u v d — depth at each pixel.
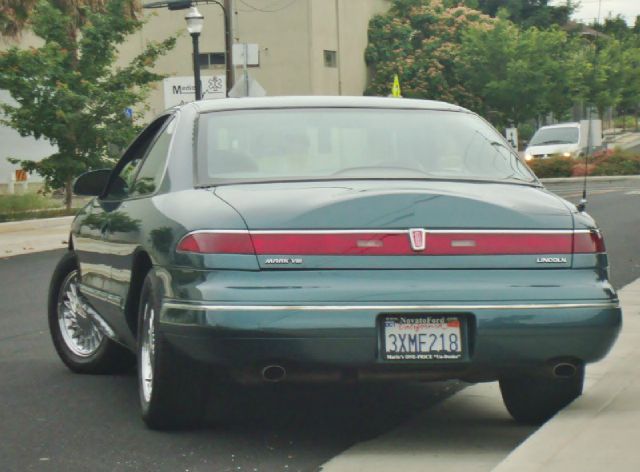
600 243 6.61
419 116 7.48
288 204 6.36
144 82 30.95
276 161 7.00
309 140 7.15
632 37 88.56
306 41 59.72
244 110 7.41
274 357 6.15
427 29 69.06
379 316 6.19
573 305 6.35
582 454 5.76
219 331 6.12
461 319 6.28
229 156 7.02
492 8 98.88
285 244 6.23
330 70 61.78
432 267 6.30
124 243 7.45
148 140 8.29
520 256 6.40
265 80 60.19
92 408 7.83
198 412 6.87
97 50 30.52
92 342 9.19
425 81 66.75
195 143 7.14
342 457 6.44
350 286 6.20
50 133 29.73
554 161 48.12
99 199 8.73
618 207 28.42
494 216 6.43
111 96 29.83
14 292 15.14
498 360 6.32
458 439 6.88
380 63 66.25
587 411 6.77
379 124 7.35
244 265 6.21
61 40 30.48
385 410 7.71
